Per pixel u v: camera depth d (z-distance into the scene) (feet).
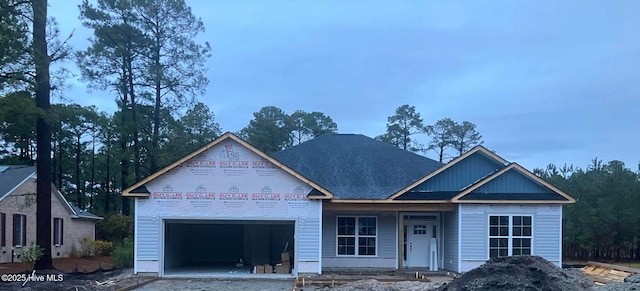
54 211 116.37
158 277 73.31
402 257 81.41
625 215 128.88
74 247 125.08
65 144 184.75
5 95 73.72
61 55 82.02
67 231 122.31
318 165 91.25
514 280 50.96
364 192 82.69
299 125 220.43
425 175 81.97
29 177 106.83
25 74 76.28
